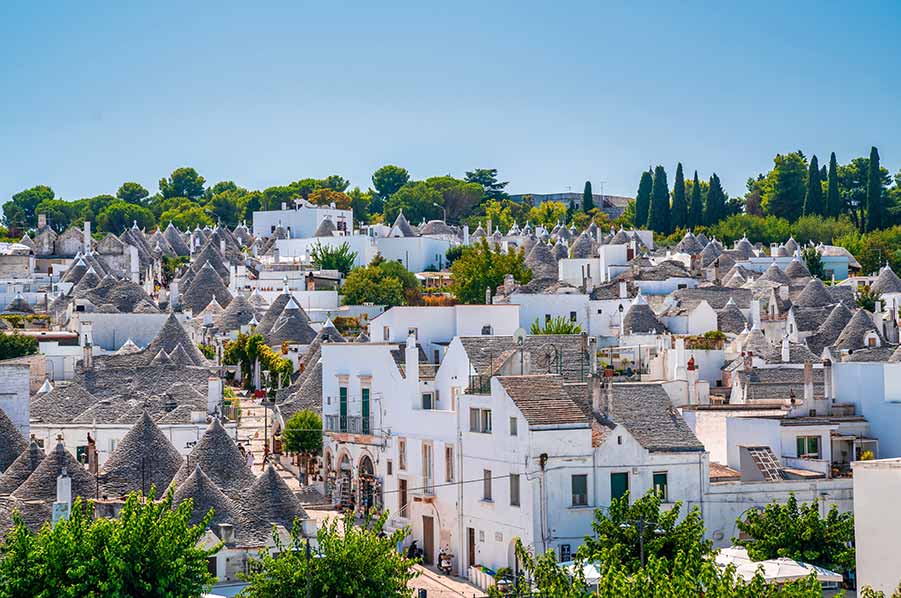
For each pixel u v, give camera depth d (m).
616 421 95.00
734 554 83.12
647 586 66.75
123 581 70.50
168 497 78.88
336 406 120.56
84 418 128.75
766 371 130.25
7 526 93.88
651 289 190.25
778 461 98.50
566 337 110.19
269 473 98.62
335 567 75.44
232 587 91.75
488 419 98.12
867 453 97.31
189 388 135.75
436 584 96.44
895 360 137.12
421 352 120.75
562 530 91.94
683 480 94.19
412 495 107.12
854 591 82.62
